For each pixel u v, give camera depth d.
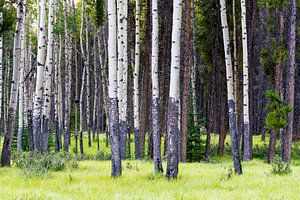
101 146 39.25
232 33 29.86
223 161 25.39
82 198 7.83
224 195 8.67
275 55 22.88
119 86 22.00
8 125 15.19
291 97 20.77
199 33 32.25
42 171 11.73
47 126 20.23
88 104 39.25
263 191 9.39
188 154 26.53
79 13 41.34
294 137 41.88
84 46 51.94
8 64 47.28
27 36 40.88
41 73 17.08
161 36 26.98
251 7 28.73
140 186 9.92
